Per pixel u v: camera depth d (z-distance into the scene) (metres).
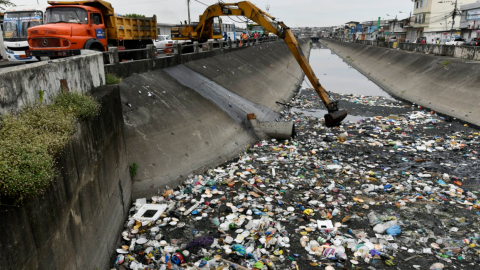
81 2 13.50
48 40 11.58
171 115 13.06
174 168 10.95
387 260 6.80
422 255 7.02
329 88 32.47
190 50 25.50
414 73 29.95
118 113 8.56
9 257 3.30
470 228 7.93
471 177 10.91
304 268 6.62
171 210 8.87
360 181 10.68
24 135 4.10
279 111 21.92
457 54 27.80
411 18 69.69
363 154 13.33
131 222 8.23
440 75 25.31
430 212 8.70
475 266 6.61
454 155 13.02
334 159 12.77
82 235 5.37
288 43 15.16
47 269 4.11
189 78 17.72
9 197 3.46
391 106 23.16
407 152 13.51
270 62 36.84
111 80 10.11
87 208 5.65
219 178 11.02
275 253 7.04
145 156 10.53
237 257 6.86
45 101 5.12
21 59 15.18
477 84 20.25
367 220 8.41
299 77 38.25
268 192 9.98
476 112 18.08
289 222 8.31
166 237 7.71
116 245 7.30
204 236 7.74
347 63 57.06
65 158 4.71
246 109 18.45
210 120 14.74
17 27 14.98
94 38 13.06
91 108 5.95
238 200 9.47
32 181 3.62
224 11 19.09
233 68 25.38
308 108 23.11
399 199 9.42
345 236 7.66
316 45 127.88
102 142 6.78
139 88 13.10
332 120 14.48
